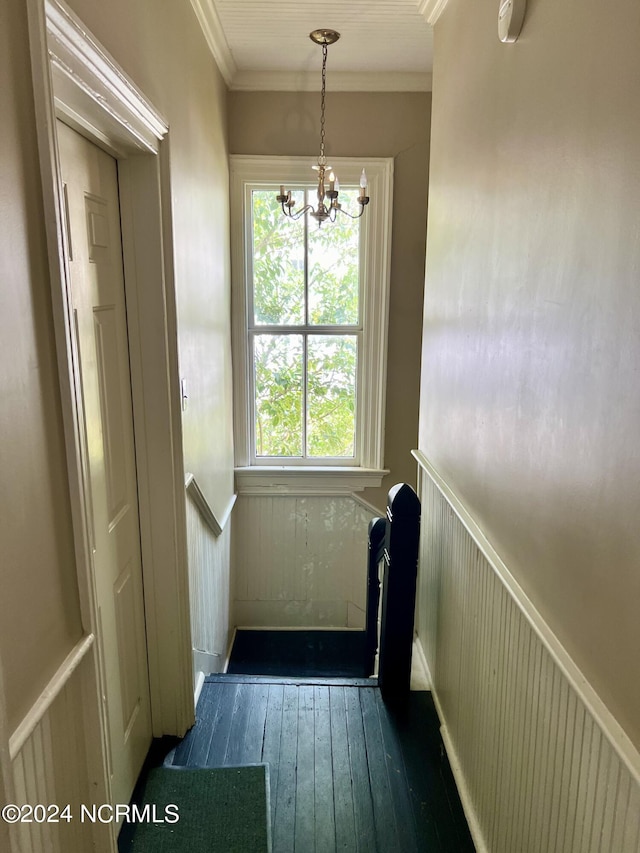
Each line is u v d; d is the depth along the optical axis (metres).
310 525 3.53
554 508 1.16
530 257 1.28
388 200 3.15
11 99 0.87
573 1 1.06
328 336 3.38
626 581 0.91
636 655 0.88
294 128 3.08
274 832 1.72
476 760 1.71
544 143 1.20
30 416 0.94
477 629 1.71
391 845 1.68
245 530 3.52
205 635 2.58
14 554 0.90
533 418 1.27
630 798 0.90
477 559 1.71
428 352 2.41
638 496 0.87
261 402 3.46
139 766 1.92
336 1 2.25
